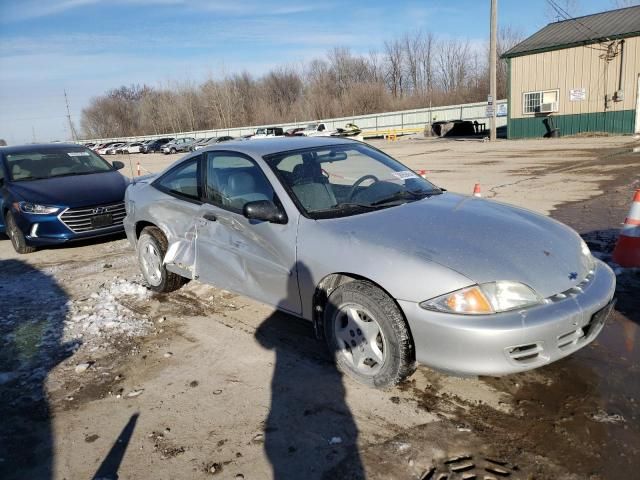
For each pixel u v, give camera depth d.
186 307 4.73
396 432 2.74
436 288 2.76
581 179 11.03
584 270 3.07
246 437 2.79
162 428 2.92
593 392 2.98
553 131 24.78
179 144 45.59
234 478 2.49
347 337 3.23
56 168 8.23
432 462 2.50
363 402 3.03
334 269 3.16
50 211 7.03
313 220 3.45
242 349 3.81
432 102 63.69
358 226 3.28
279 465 2.56
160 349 3.90
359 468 2.50
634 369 3.19
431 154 21.30
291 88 82.44
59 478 2.58
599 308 2.86
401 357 2.91
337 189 3.80
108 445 2.81
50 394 3.37
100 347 4.01
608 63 22.67
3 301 5.27
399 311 2.91
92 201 7.25
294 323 4.21
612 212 7.52
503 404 2.92
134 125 99.25
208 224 4.24
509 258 2.86
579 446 2.54
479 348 2.63
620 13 24.50
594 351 3.45
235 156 4.13
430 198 3.84
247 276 3.91
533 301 2.72
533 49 24.64
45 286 5.72
